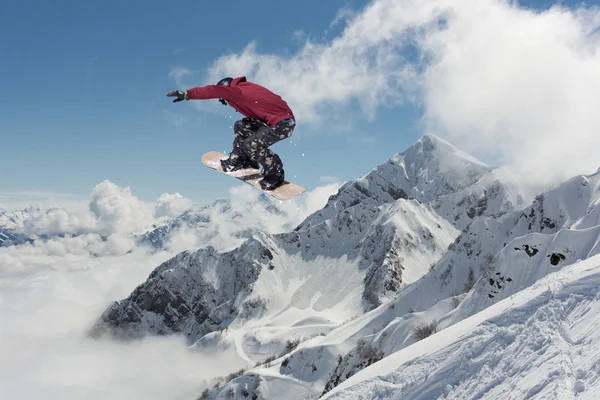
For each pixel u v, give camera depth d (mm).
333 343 85875
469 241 123625
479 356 10242
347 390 13578
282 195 10844
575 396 6605
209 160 11781
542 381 7602
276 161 10891
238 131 11016
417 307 94625
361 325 92875
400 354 15148
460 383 9938
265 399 81812
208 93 10070
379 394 12344
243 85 10555
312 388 79250
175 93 9938
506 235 131625
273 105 10445
